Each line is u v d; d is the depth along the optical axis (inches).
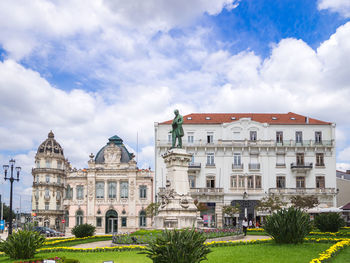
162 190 2453.2
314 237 1083.9
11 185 1514.5
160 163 2551.7
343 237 1117.1
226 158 2556.6
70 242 1278.3
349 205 1878.7
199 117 2770.7
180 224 1180.5
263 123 2613.2
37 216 3612.2
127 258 794.2
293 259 727.7
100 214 2780.5
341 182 2842.0
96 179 2827.3
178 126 1290.6
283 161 2571.4
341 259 723.4
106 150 2871.6
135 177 2810.0
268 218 954.1
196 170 2532.0
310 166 2522.1
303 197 2166.6
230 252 818.2
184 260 554.6
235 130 2603.3
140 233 1149.7
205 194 2470.5
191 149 2566.4
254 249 847.7
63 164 3917.3
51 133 3954.2
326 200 2496.3
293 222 912.9
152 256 565.9
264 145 2554.1
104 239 1373.0
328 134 2605.8
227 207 2225.6
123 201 2795.3
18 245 818.2
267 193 2504.9
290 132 2605.8
